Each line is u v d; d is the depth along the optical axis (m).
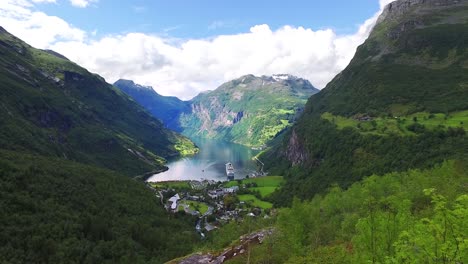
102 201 187.25
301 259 57.56
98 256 134.25
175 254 147.38
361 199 99.19
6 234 123.62
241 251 82.50
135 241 159.88
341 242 76.31
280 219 94.69
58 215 150.00
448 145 184.50
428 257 28.36
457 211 28.69
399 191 91.50
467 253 26.28
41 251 123.81
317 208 116.25
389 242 42.75
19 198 146.12
